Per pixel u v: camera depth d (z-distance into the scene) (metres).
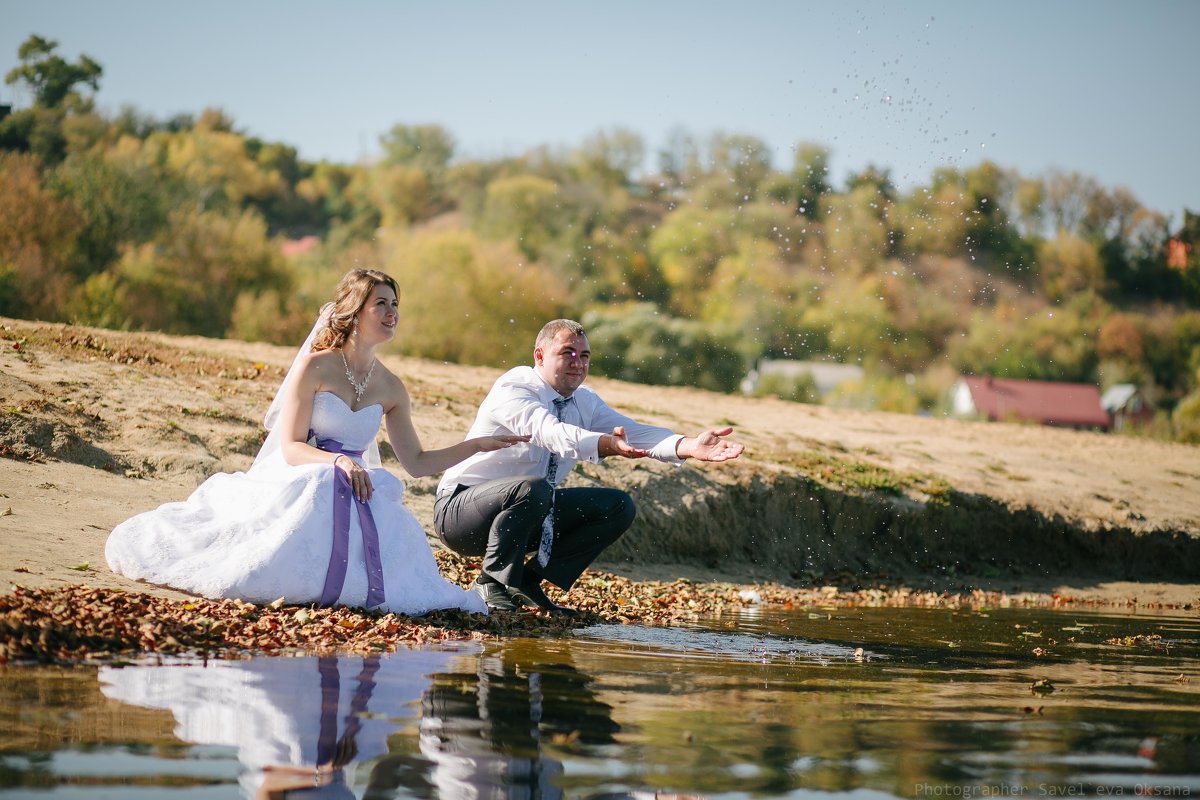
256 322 55.72
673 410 17.42
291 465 6.70
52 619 5.15
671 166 68.62
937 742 4.15
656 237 62.69
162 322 54.06
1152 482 17.36
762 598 10.27
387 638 5.92
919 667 6.23
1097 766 3.86
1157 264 60.47
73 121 74.56
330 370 6.88
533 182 67.12
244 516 6.61
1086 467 17.73
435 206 78.62
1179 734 4.47
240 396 12.12
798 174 62.31
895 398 52.06
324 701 4.34
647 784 3.45
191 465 9.82
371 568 6.55
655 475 12.32
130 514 8.20
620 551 11.36
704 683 5.21
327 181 91.75
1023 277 58.97
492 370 18.98
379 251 62.41
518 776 3.49
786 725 4.34
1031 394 52.66
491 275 58.28
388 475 6.95
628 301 61.03
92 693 4.22
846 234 58.78
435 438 12.14
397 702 4.39
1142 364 57.75
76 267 53.03
